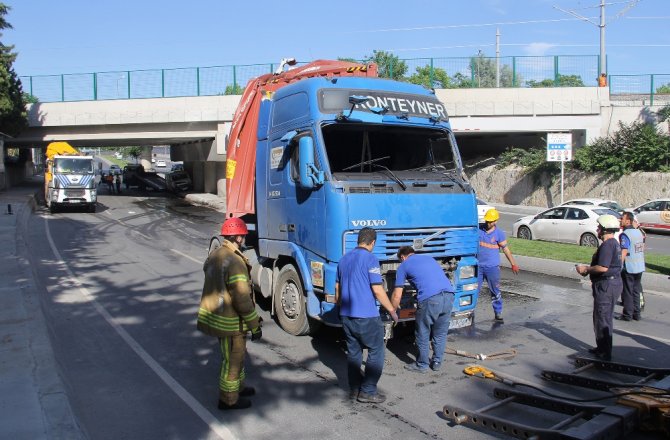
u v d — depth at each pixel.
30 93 37.09
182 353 7.29
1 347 6.46
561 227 18.14
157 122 36.06
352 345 5.77
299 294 7.78
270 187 8.29
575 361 6.73
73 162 30.03
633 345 7.67
